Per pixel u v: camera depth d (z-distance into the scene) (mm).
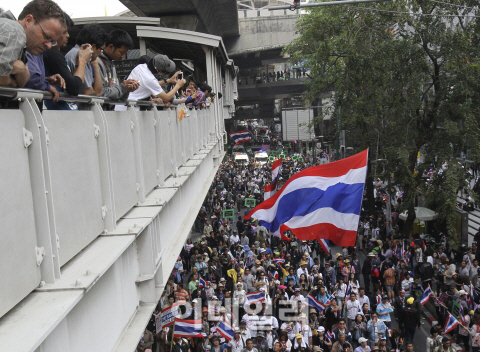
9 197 2758
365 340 12094
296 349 12461
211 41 17500
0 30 2789
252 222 25016
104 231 4520
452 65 20484
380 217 26312
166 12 35844
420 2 20875
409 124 21594
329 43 24672
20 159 2924
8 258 2717
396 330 13383
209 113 17391
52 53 3871
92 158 4297
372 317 13500
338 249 24109
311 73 28422
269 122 105250
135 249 5246
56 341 3037
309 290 15961
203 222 27000
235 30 54594
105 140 4547
